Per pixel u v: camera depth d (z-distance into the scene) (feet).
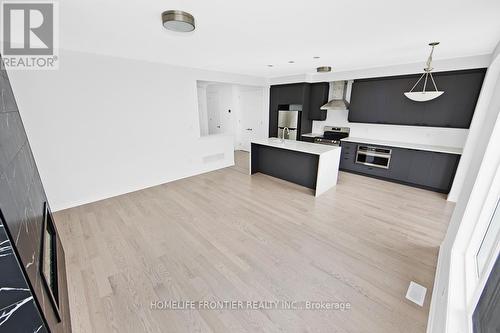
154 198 12.02
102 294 5.91
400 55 10.92
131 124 12.12
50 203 10.21
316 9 5.67
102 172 11.56
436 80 12.31
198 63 13.15
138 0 5.18
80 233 8.69
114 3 5.33
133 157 12.59
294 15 6.05
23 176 4.37
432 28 7.11
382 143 14.82
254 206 11.12
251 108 22.58
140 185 13.19
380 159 14.83
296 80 18.19
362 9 5.70
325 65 13.87
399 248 7.80
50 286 4.07
